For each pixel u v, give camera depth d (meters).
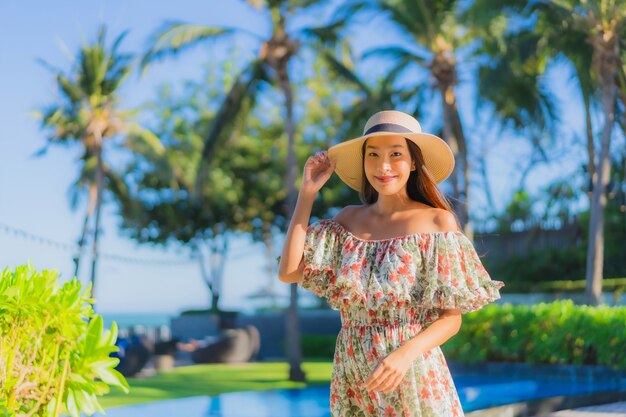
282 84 20.08
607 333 11.97
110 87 28.58
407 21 21.08
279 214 32.41
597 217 19.23
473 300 2.86
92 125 29.05
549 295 23.44
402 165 3.01
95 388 2.61
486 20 19.36
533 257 26.22
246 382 17.73
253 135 31.38
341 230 3.10
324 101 30.81
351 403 2.99
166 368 20.11
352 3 20.12
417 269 2.92
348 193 28.75
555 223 26.33
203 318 28.69
